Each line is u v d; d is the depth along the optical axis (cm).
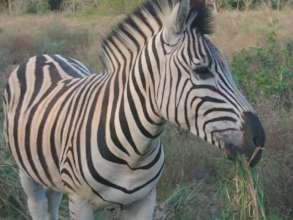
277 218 407
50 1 2338
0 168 461
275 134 507
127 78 304
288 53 743
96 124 311
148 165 310
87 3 2097
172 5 294
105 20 1727
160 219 430
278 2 1662
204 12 280
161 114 288
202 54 272
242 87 628
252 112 270
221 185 394
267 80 624
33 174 367
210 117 269
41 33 1418
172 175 505
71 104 335
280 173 449
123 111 301
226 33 1219
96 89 324
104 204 323
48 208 414
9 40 1287
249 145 265
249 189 315
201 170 516
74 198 329
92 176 310
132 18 308
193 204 445
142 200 327
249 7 1742
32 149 355
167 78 280
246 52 741
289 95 631
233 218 359
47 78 375
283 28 1288
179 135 561
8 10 2248
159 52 284
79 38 1339
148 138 298
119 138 302
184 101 274
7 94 395
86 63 976
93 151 309
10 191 459
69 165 322
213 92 269
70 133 324
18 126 369
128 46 309
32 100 366
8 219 450
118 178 310
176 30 278
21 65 405
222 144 269
